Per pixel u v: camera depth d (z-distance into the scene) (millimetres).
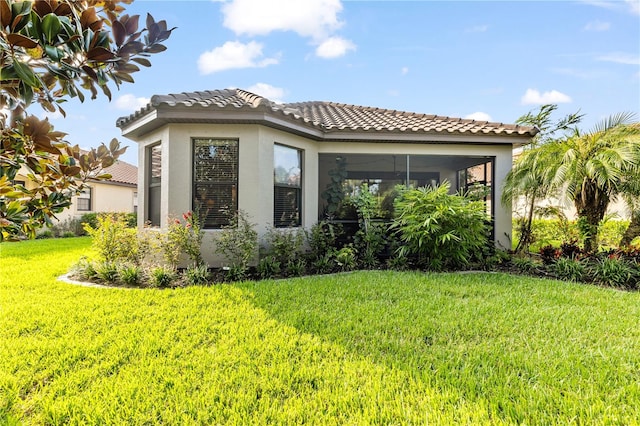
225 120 6891
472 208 7332
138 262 7074
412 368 2961
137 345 3424
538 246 8859
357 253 8414
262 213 7312
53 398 2588
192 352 3279
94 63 1694
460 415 2342
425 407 2441
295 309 4527
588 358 3148
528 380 2807
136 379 2812
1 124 1631
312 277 6484
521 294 5293
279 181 7969
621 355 3195
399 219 7906
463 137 8508
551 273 6945
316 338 3576
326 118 9828
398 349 3350
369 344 3461
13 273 7023
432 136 8461
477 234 7516
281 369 2938
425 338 3660
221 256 7207
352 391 2643
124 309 4520
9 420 2311
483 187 10391
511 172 8578
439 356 3217
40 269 7473
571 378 2805
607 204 7910
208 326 3910
